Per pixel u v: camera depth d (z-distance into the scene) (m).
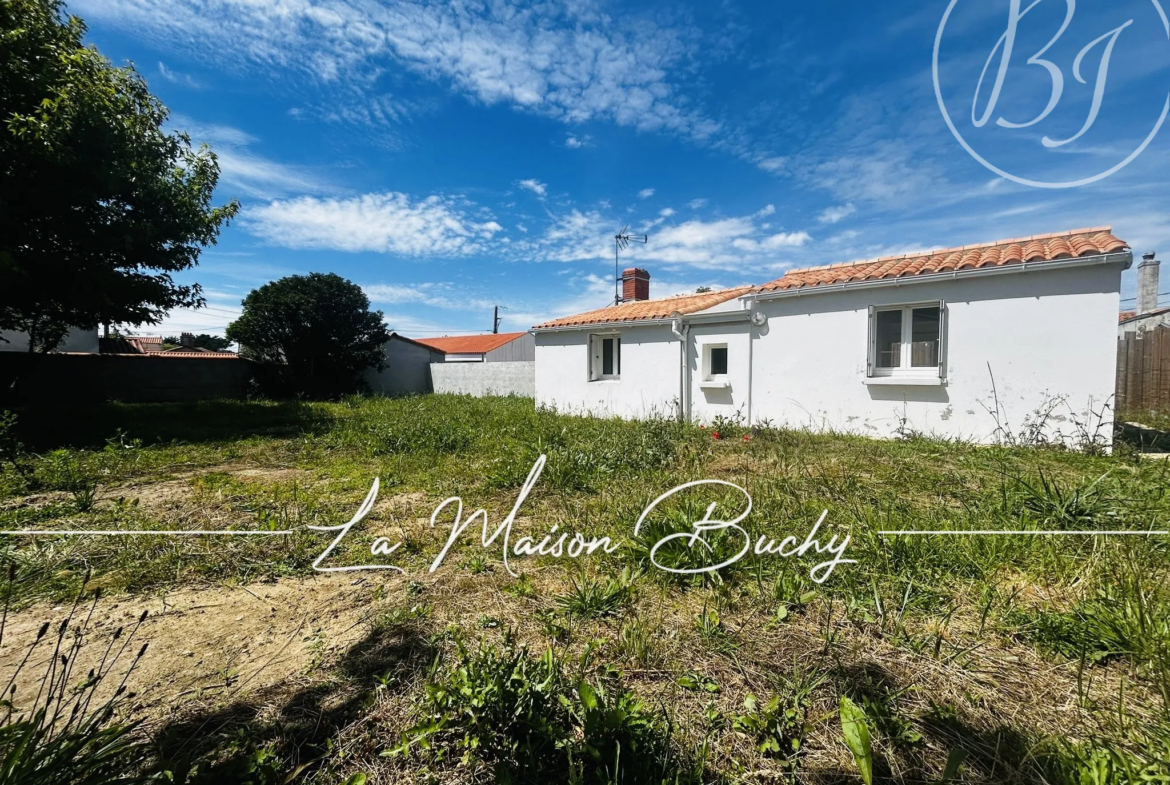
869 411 7.30
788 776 1.47
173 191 9.60
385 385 21.47
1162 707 1.64
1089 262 5.57
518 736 1.53
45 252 7.97
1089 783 1.35
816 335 7.79
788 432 7.33
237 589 2.73
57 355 13.35
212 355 19.55
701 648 2.10
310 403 14.81
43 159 7.05
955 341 6.54
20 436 7.30
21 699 1.79
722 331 9.08
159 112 9.43
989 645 2.06
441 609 2.48
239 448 7.07
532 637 2.21
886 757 1.51
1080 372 5.76
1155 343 8.81
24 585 2.65
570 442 6.63
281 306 17.38
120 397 14.56
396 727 1.67
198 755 1.53
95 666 2.00
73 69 7.41
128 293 9.06
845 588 2.53
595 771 1.42
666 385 9.98
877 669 1.93
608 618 2.36
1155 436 6.66
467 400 15.27
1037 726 1.62
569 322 11.84
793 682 1.86
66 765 1.28
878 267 7.66
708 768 1.49
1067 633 2.06
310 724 1.69
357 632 2.28
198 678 1.94
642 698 1.79
